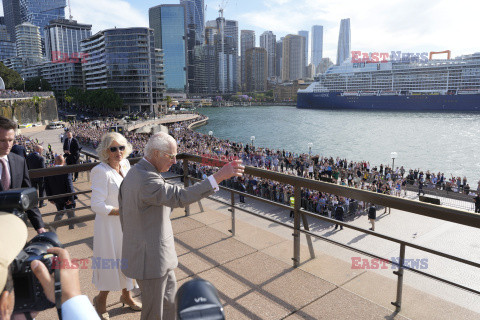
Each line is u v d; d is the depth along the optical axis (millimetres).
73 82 182000
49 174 3781
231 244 3879
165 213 2131
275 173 3371
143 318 2154
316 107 189125
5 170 2578
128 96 145625
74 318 656
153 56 146250
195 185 1868
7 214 717
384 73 159250
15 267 750
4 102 67500
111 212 2547
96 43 159000
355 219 14102
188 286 632
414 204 2340
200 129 108438
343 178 29266
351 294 2820
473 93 136125
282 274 3207
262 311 2678
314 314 2617
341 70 174375
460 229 11070
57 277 747
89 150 41594
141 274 2053
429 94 145875
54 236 955
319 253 3283
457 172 46969
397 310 2582
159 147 2035
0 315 643
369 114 146625
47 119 81750
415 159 56781
